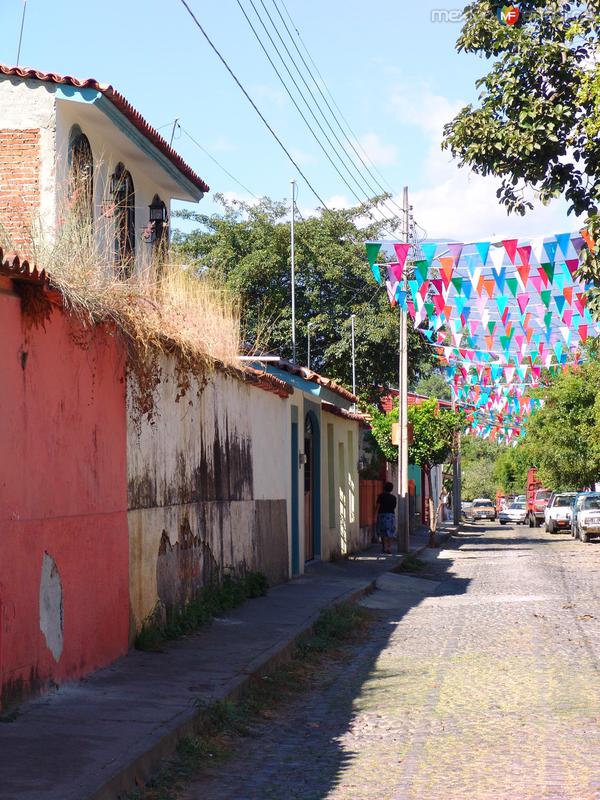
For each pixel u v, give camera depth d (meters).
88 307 9.47
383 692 10.25
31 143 14.27
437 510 58.47
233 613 14.53
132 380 11.10
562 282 15.39
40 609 8.49
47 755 6.77
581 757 7.37
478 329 22.17
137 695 8.83
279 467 19.56
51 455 8.80
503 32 14.96
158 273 13.06
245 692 9.75
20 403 8.17
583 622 14.70
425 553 32.44
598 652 12.02
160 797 6.61
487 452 108.44
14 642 7.96
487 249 15.36
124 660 10.54
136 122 15.83
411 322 38.34
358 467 32.03
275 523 19.09
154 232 17.56
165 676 9.77
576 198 15.05
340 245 38.97
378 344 38.69
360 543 31.58
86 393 9.71
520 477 90.06
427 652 12.69
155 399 12.02
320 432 24.67
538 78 15.09
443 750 7.79
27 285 8.21
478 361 31.08
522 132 14.80
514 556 30.19
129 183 17.25
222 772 7.37
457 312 19.91
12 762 6.57
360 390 39.91
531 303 18.81
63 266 9.70
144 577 11.52
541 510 56.25
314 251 37.97
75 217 10.62
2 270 7.73
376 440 35.78
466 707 9.32
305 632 13.21
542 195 15.10
